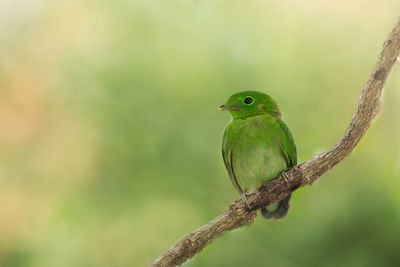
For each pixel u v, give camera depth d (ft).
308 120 43.73
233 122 33.99
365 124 25.50
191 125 43.50
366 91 24.93
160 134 43.34
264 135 32.55
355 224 38.99
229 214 26.89
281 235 39.88
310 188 39.55
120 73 45.11
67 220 41.63
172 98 44.29
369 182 39.68
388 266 37.86
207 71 44.75
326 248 38.88
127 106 44.29
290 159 32.99
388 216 38.65
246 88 44.32
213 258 39.24
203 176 42.24
